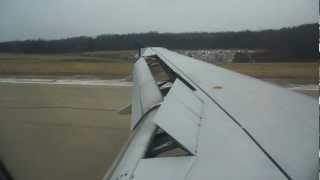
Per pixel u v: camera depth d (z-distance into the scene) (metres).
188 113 4.76
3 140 14.85
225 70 8.80
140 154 3.85
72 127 16.83
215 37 89.75
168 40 92.06
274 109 4.91
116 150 13.54
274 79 32.69
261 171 3.00
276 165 3.10
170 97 5.59
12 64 54.84
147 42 92.94
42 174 11.28
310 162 3.13
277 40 71.50
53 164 12.14
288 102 5.27
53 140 14.85
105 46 96.88
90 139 14.93
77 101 23.31
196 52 73.50
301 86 27.83
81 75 39.03
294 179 2.85
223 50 77.44
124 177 3.31
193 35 92.00
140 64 12.52
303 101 5.30
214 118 4.59
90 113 19.77
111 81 33.09
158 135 4.48
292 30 69.56
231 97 5.77
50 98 24.48
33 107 21.52
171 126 4.15
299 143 3.57
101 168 11.73
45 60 64.06
